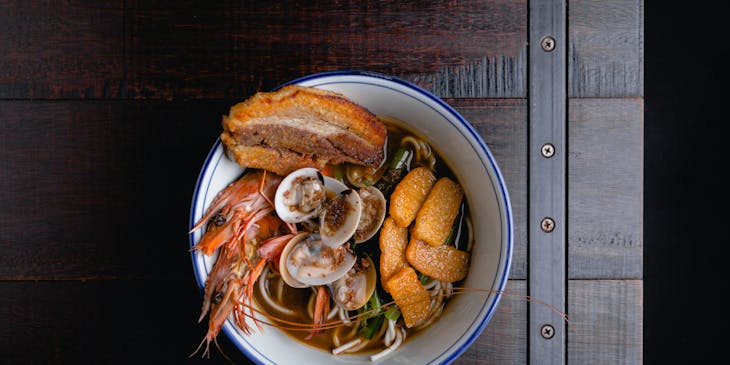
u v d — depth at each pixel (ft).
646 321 2.56
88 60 2.11
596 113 2.12
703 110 2.56
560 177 2.12
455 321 1.96
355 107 1.89
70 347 2.11
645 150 2.57
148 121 2.11
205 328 2.11
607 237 2.12
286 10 2.11
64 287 2.11
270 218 1.98
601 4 2.13
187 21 2.11
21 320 2.11
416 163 2.01
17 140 2.11
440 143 1.99
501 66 2.12
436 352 1.95
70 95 2.11
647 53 2.57
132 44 2.11
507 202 1.88
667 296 2.56
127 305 2.11
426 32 2.11
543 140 2.12
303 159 1.95
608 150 2.12
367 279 1.99
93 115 2.11
